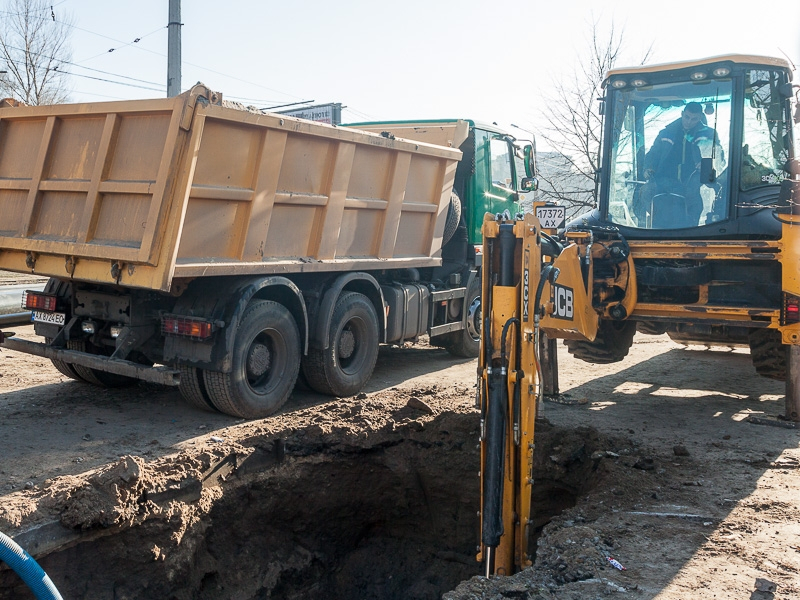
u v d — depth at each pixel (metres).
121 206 5.75
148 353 6.50
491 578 3.91
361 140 6.98
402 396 7.38
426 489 6.59
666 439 6.21
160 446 5.59
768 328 7.10
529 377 4.32
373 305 7.80
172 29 16.89
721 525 4.48
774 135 7.03
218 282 6.17
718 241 6.58
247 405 6.27
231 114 5.63
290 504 6.06
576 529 4.39
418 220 8.31
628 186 7.37
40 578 3.52
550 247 4.88
